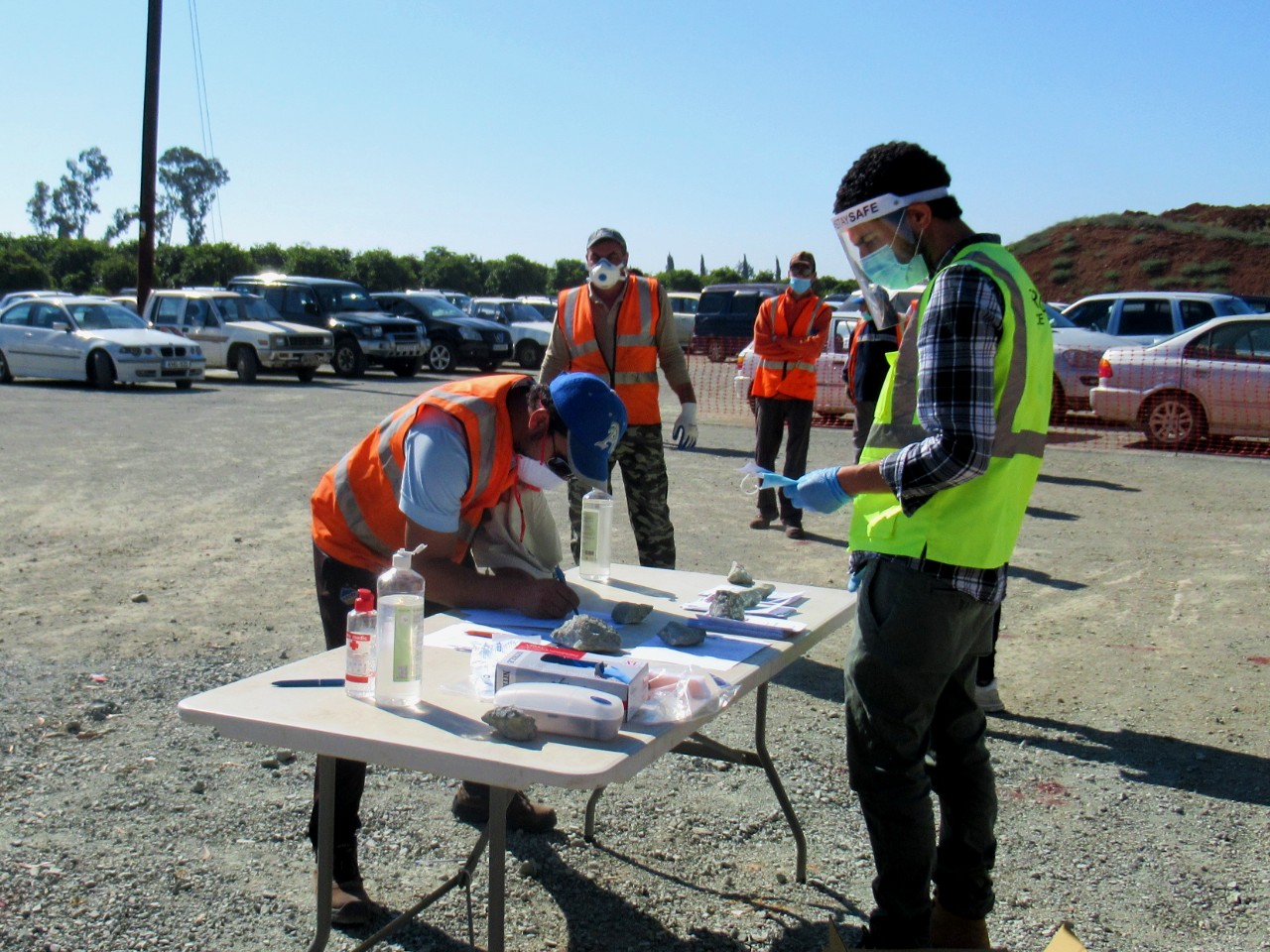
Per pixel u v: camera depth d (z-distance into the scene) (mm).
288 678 2588
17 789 3969
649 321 5500
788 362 8258
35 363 19891
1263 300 20141
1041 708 5094
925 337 2449
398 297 25828
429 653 2803
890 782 2645
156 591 6594
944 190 2607
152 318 22672
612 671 2445
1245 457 12898
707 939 3211
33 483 9969
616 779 2129
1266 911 3426
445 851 3686
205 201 87688
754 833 3883
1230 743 4703
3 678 5047
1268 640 6039
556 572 3518
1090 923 3338
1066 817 4039
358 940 3133
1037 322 2561
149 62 24547
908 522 2549
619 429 3082
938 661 2568
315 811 3211
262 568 7160
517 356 26953
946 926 2916
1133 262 41406
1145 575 7414
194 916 3223
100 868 3467
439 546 2986
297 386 20938
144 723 4605
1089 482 11172
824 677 5512
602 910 3354
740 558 7758
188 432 13617
